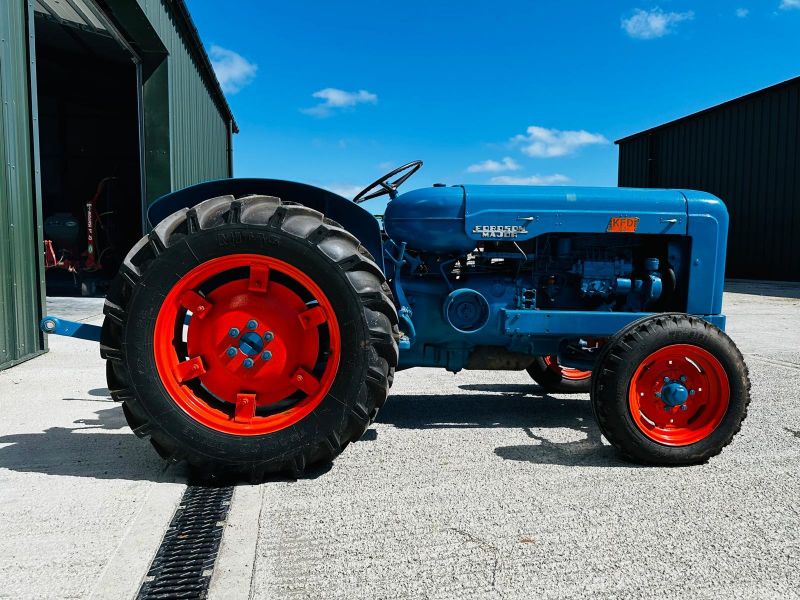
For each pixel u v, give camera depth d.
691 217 2.90
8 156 4.21
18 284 4.33
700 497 2.09
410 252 3.02
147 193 7.77
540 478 2.26
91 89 11.94
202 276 2.19
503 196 2.84
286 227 2.18
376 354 2.22
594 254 3.00
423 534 1.79
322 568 1.59
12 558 1.62
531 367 3.59
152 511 1.91
